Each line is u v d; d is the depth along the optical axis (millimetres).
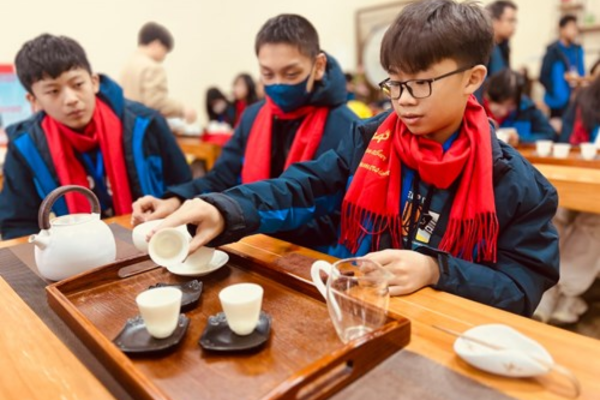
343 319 614
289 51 1346
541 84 3812
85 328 630
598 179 1540
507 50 2871
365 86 4984
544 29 4055
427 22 819
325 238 1266
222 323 648
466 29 825
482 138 895
